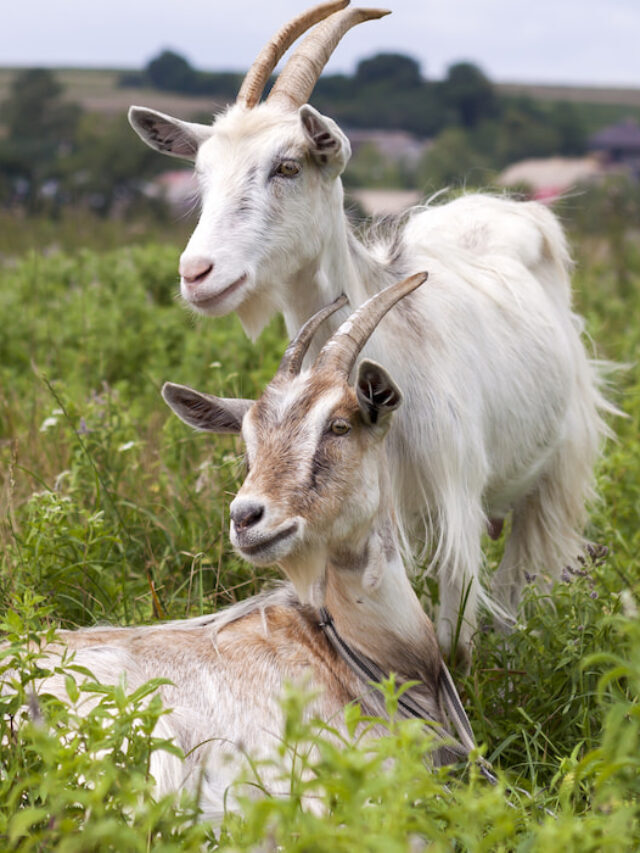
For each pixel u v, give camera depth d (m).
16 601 5.41
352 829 3.79
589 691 6.38
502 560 8.54
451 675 6.84
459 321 7.28
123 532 7.75
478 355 7.32
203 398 6.06
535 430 7.89
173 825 4.36
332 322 6.68
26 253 19.56
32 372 11.68
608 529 8.39
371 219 8.16
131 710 4.66
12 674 5.43
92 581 7.05
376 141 118.62
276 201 6.28
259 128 6.41
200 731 5.49
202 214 6.32
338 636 5.89
